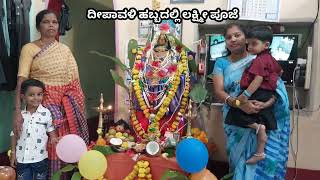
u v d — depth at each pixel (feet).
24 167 8.21
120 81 9.56
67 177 8.94
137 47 9.69
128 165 8.48
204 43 9.70
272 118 7.63
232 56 8.32
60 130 8.91
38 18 8.79
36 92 8.21
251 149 7.83
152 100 8.96
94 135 14.24
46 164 8.57
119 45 10.34
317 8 8.82
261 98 7.46
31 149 8.24
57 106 8.86
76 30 15.23
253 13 9.18
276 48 9.08
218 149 9.78
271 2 9.05
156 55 9.23
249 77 7.61
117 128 9.41
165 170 8.20
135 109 9.22
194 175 7.86
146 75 9.08
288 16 9.05
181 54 9.21
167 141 8.48
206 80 9.73
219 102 9.66
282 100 7.70
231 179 8.20
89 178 7.99
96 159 7.90
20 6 10.34
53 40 8.99
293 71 8.99
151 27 9.73
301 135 9.17
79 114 9.24
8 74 10.11
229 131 8.20
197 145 7.54
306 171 9.13
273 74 7.54
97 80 17.28
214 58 9.59
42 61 8.69
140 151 8.52
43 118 8.39
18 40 10.30
